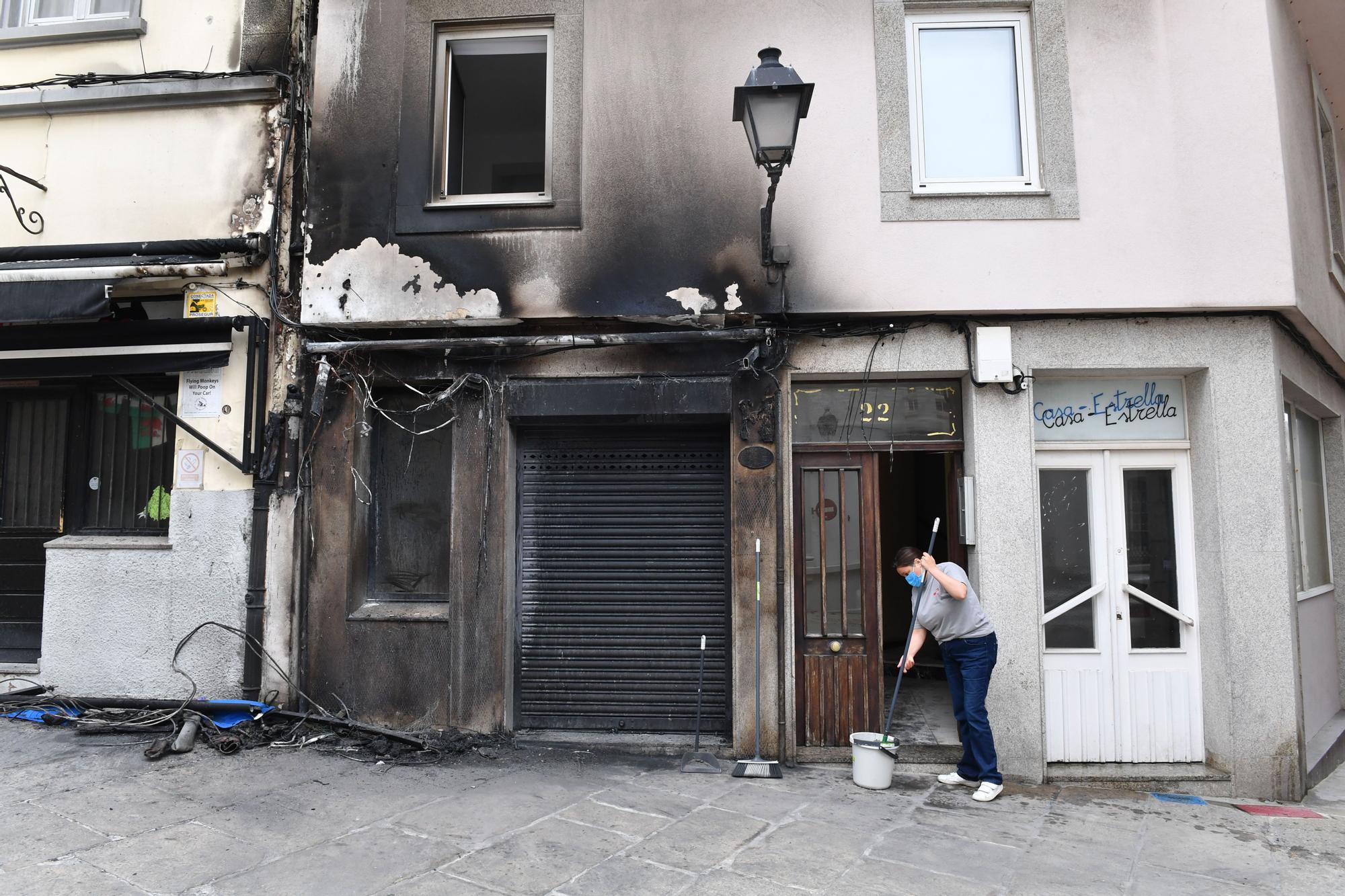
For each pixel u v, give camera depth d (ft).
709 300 19.19
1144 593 19.47
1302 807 17.39
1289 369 20.02
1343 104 26.45
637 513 20.51
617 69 19.92
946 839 14.66
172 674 19.76
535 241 19.65
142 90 20.76
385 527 20.85
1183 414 19.72
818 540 19.85
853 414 20.02
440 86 20.81
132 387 19.88
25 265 20.38
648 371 19.75
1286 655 18.17
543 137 20.74
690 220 19.40
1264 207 18.43
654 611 20.31
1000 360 18.78
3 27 21.81
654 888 12.22
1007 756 18.35
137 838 13.29
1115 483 19.71
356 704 19.53
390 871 12.44
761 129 16.56
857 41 19.66
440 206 19.90
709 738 19.88
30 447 21.89
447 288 19.70
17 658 21.22
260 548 19.75
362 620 19.60
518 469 20.72
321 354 19.85
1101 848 14.58
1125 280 18.62
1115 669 19.30
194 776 16.21
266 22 20.86
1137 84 19.13
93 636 20.06
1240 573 18.39
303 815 14.55
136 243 20.29
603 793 16.25
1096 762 19.11
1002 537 18.76
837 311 18.93
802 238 19.15
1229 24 18.98
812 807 15.98
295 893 11.66
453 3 20.49
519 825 14.42
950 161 19.80
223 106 20.93
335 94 20.57
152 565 20.06
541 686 20.33
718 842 14.02
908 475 33.35
